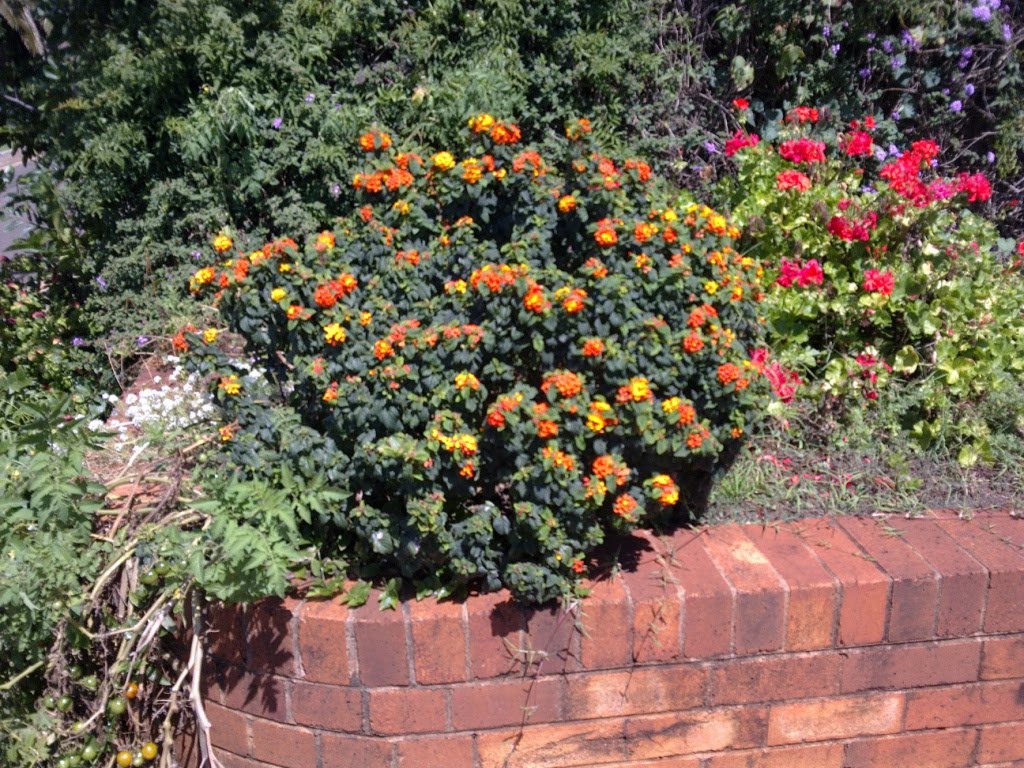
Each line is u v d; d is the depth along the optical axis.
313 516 2.47
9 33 5.28
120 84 4.14
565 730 2.45
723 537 2.67
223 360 2.53
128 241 4.32
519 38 4.32
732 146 3.81
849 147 3.75
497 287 2.24
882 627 2.46
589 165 2.41
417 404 2.26
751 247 3.46
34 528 2.40
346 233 2.68
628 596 2.37
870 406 3.16
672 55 4.59
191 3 4.07
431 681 2.36
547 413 2.18
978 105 4.79
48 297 4.92
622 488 2.40
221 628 2.44
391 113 4.18
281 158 4.16
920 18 4.55
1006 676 2.57
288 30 4.22
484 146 2.51
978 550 2.56
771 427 3.08
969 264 3.31
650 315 2.40
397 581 2.38
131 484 2.84
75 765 2.39
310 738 2.44
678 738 2.50
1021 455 3.03
